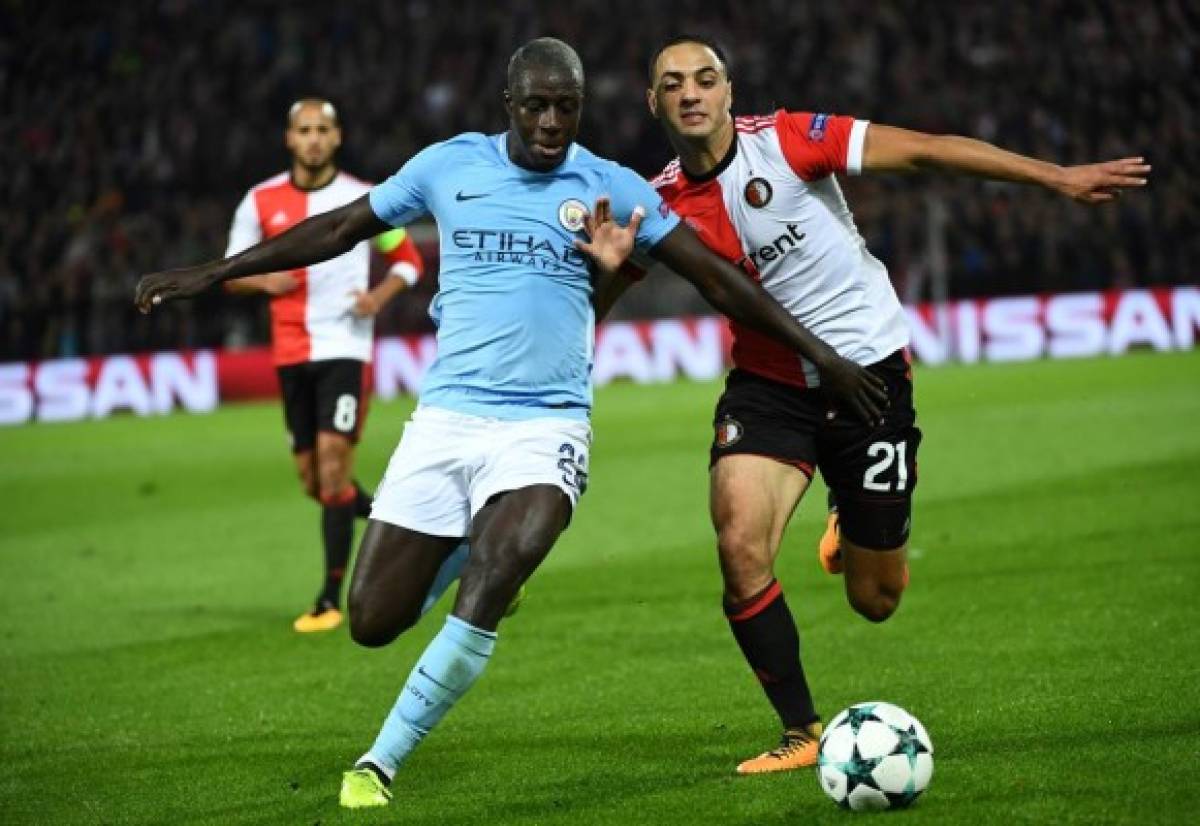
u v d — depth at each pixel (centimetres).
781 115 2095
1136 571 3259
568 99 1938
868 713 1803
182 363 9056
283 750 2303
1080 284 9075
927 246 9262
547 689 2630
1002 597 3120
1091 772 1864
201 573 4022
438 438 1995
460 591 1922
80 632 3369
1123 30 10544
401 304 9481
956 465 4950
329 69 11281
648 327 9006
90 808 2047
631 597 3391
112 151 11031
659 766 2084
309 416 3441
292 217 3481
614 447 5978
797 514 4353
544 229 1975
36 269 9900
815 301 2125
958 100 10262
